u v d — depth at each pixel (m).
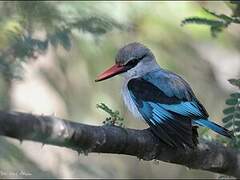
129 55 11.48
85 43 13.35
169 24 14.12
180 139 9.30
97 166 13.96
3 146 10.61
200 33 14.51
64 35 10.62
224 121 8.98
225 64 15.41
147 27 13.96
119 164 14.97
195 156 9.38
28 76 13.46
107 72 11.52
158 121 10.59
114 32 12.09
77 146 7.91
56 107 13.82
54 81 13.92
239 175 9.65
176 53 14.58
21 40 10.30
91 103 14.12
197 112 10.45
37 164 11.95
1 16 10.76
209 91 15.48
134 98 10.98
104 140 8.20
